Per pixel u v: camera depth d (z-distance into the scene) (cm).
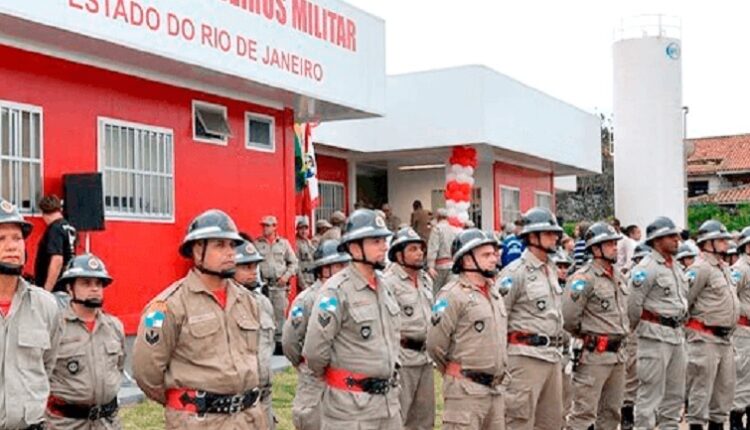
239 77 1293
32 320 529
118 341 703
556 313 820
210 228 560
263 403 710
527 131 2305
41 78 1084
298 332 789
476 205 2492
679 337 950
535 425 828
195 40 1202
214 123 1369
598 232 888
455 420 723
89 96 1152
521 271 817
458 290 726
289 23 1394
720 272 1013
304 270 1566
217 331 557
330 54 1498
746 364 1090
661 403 959
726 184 5384
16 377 516
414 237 833
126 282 1204
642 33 2803
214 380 550
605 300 884
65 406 670
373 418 642
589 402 891
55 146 1099
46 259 974
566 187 3372
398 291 833
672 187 2803
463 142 2078
